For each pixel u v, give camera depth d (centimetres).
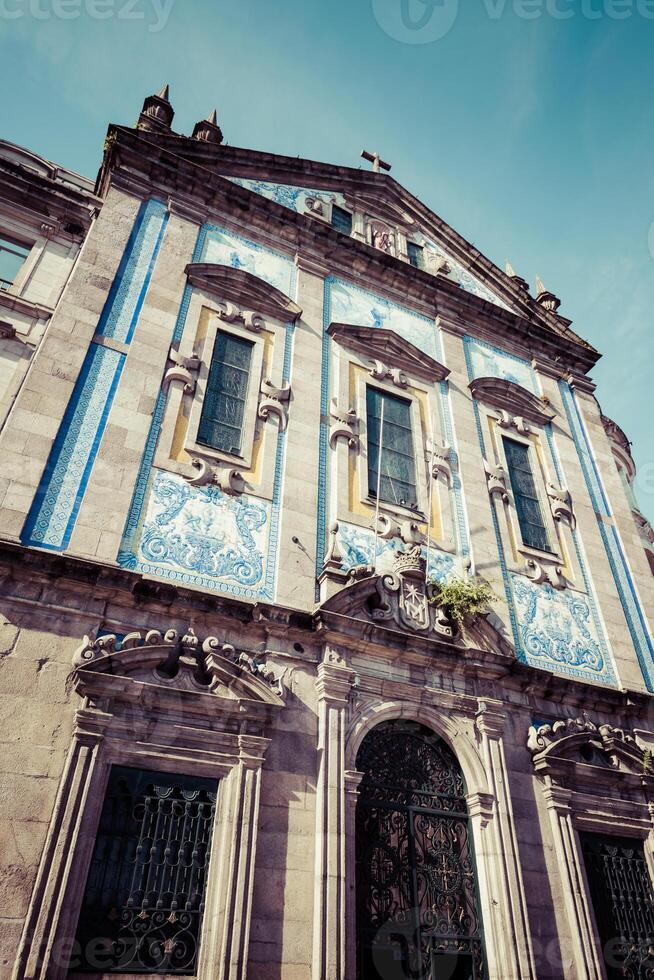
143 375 1113
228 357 1252
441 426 1445
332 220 1686
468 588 1146
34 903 679
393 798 988
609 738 1168
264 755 877
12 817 715
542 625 1281
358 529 1179
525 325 1789
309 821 869
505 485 1438
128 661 843
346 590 1041
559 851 1030
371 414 1361
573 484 1566
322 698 962
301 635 997
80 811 737
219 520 1053
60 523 919
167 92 1612
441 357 1580
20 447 941
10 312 1127
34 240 1260
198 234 1380
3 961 651
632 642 1368
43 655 816
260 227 1493
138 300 1206
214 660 899
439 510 1310
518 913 932
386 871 926
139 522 983
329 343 1404
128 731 816
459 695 1080
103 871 748
